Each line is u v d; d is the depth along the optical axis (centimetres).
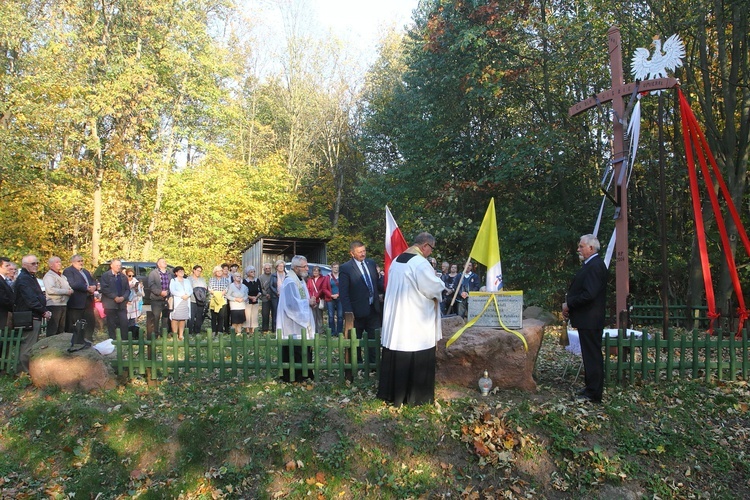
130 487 542
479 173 1733
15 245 1948
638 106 791
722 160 1197
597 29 1443
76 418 616
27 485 549
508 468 526
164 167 2283
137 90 2078
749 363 687
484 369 630
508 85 1572
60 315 897
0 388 713
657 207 1530
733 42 1146
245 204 2573
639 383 661
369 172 3072
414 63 1791
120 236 2386
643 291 1554
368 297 729
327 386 668
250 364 690
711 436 572
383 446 555
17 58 1753
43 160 2039
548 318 1286
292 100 3098
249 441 572
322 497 515
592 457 532
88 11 2045
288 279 723
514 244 1596
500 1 1449
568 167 1495
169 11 2134
